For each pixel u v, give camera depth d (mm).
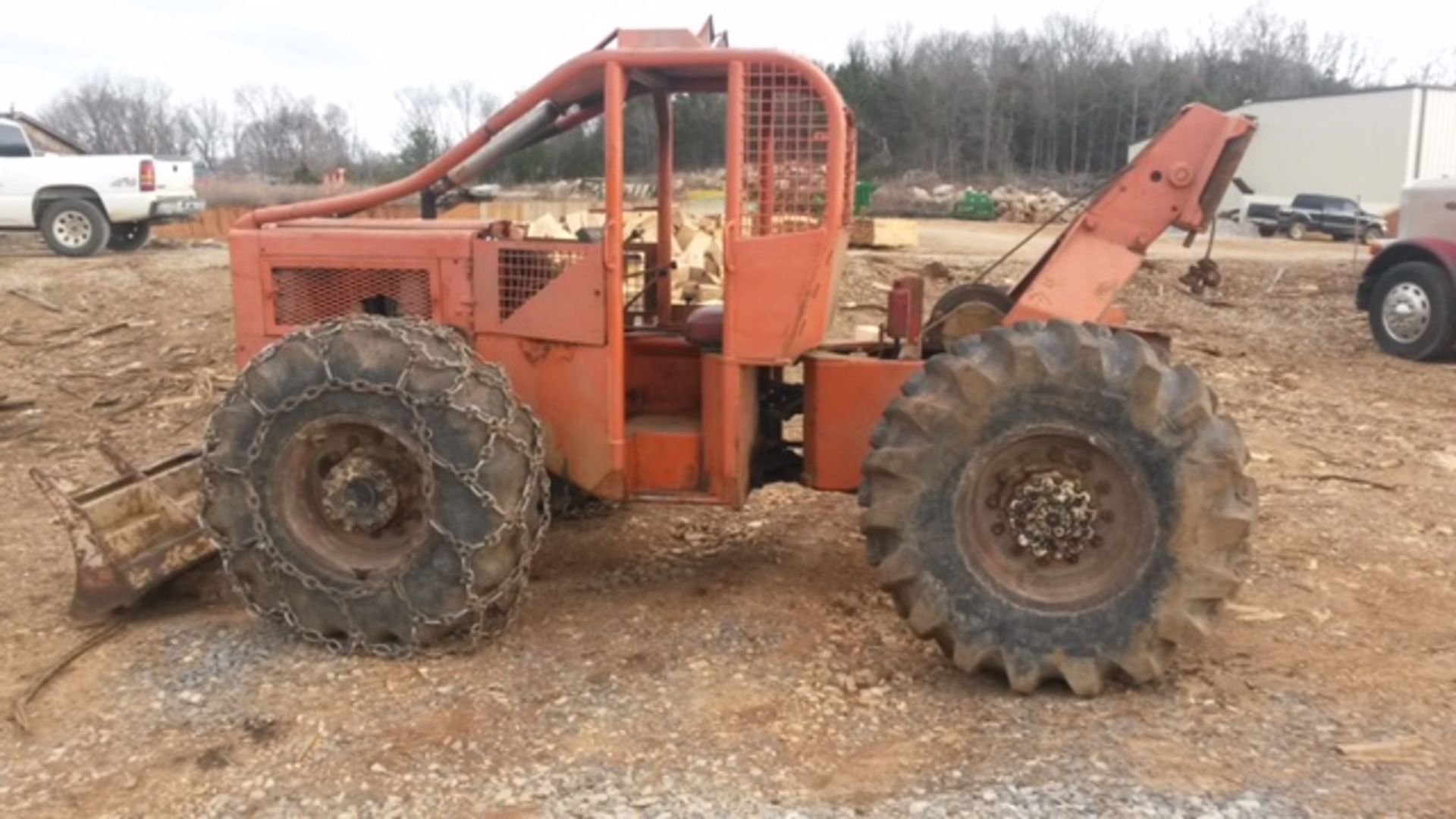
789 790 3609
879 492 4254
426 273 5051
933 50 58156
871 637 4723
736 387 4715
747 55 4488
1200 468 4027
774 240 4562
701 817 3473
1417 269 11500
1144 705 4082
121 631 4953
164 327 11273
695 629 4766
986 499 4254
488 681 4348
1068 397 4094
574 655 4551
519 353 4961
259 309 5230
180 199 15750
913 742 3885
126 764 3873
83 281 12695
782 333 4625
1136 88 56812
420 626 4516
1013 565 4246
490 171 5809
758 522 6230
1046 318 5438
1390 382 10523
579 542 5922
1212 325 13148
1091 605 4121
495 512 4438
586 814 3508
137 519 5113
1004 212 35438
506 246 4922
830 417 4887
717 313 5172
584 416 4871
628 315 5574
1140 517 4098
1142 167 5496
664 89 5234
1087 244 5551
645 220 5750
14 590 5516
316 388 4488
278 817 3551
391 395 4441
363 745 3926
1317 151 40812
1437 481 7137
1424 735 3846
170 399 9508
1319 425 8703
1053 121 56750
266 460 4562
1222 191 5512
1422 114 38094
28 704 4301
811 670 4406
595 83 4812
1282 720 3959
